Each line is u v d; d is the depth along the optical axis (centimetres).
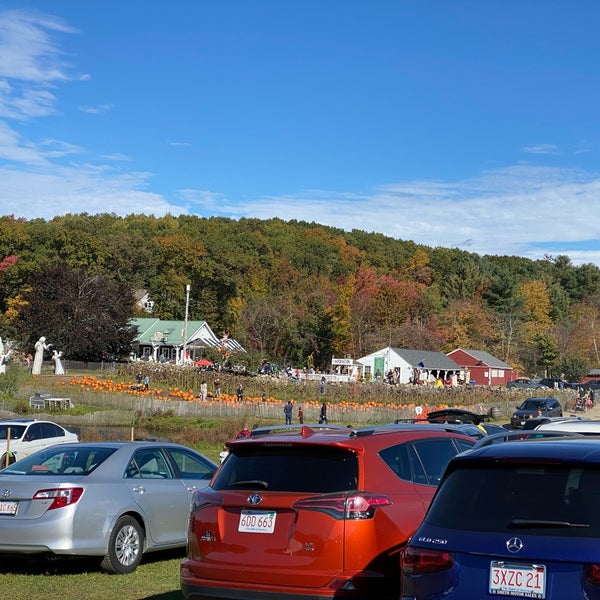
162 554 1272
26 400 5688
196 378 6938
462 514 550
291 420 5362
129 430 4578
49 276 9338
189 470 1255
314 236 19988
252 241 17162
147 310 13125
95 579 1062
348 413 5541
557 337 13400
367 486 710
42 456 1166
